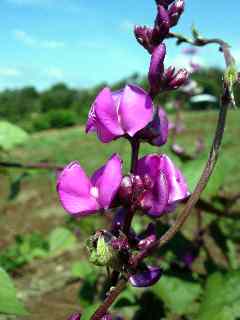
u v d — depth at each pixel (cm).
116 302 27
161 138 11
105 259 10
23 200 83
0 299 12
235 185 70
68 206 11
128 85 11
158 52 11
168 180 11
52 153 138
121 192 11
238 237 30
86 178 11
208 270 28
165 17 11
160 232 25
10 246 61
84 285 31
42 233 67
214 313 19
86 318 14
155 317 26
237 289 19
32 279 50
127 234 11
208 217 33
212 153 10
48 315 40
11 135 24
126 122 11
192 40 11
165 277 23
